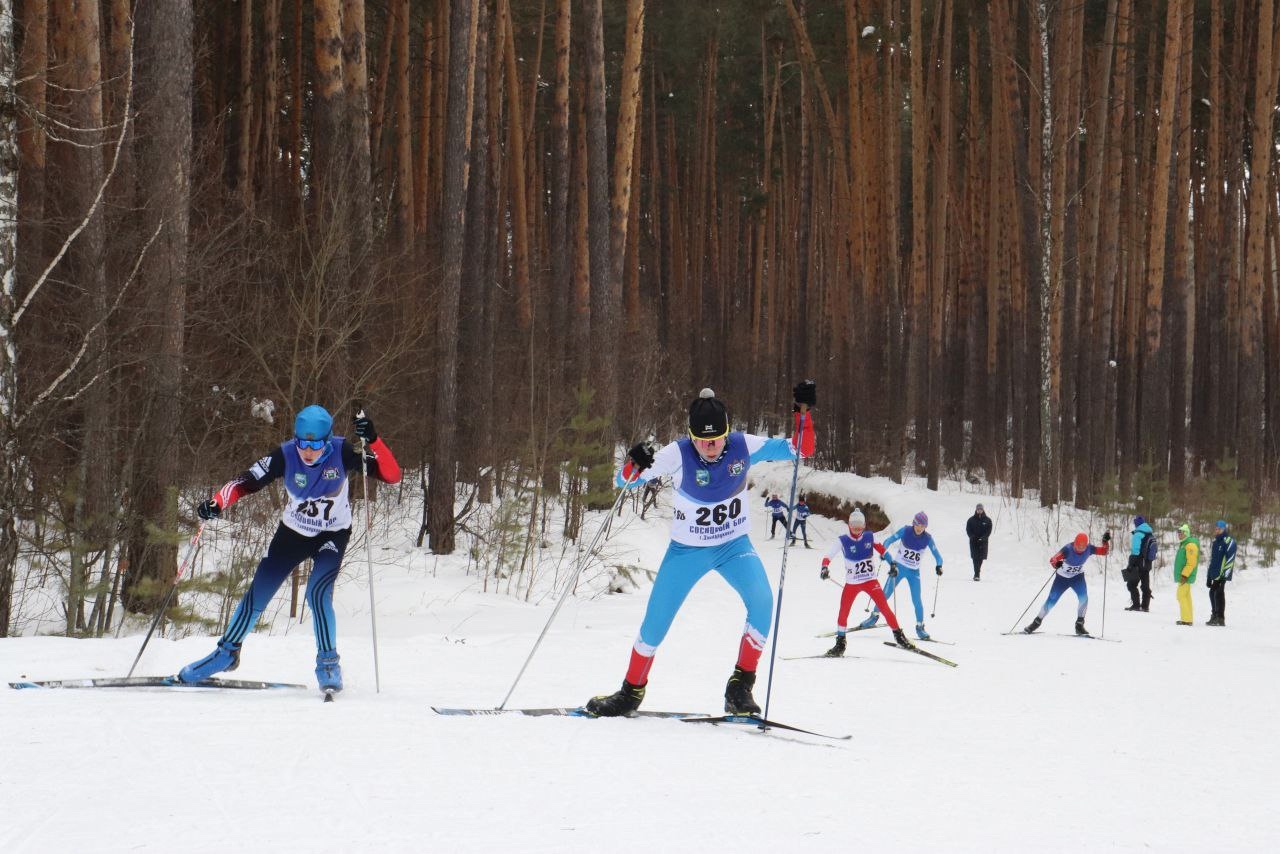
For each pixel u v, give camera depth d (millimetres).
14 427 9766
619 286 24297
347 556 15867
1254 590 20188
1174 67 26453
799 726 6391
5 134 9289
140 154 13570
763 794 4164
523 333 27391
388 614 14438
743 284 56406
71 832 3203
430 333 19859
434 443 18672
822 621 16344
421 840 3270
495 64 27469
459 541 19641
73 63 13328
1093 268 33438
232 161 22812
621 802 3865
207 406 13844
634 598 17750
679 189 53156
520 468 19578
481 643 11141
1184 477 28797
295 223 18891
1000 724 7176
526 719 5395
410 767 4191
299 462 5812
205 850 3084
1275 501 28812
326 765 4148
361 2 16547
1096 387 28500
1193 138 39906
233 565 11961
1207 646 13398
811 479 37000
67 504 11109
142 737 4457
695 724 5711
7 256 9438
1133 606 18516
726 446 5547
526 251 28281
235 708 5297
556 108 24688
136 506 11719
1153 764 5938
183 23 12211
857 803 4164
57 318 12797
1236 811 4762
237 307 15164
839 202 40281
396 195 28250
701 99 49094
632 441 28094
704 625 14906
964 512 28516
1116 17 28719
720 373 51406
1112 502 26219
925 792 4527
